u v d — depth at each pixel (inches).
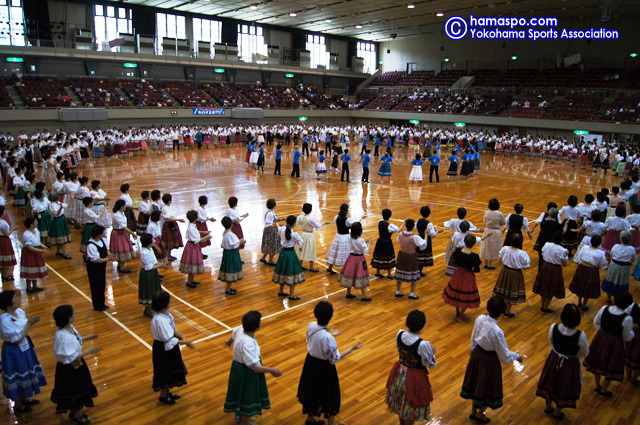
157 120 1393.9
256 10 1440.7
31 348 198.2
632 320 205.3
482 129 1535.4
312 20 1601.9
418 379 173.0
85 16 1342.3
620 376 208.4
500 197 671.8
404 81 1894.7
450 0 1226.6
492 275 376.5
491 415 198.8
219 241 441.1
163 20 1482.5
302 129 1457.9
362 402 206.2
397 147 1434.5
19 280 343.9
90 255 285.9
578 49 1509.6
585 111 1312.7
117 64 1424.7
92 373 225.5
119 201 358.6
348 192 690.2
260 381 180.7
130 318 286.4
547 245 305.7
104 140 1045.8
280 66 1710.1
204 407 201.3
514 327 284.0
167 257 386.3
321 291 334.0
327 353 176.1
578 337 187.5
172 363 199.2
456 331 275.3
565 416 199.3
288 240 310.2
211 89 1577.3
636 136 1214.9
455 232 343.9
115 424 188.4
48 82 1258.6
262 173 857.5
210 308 301.1
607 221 371.6
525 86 1525.6
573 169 1011.3
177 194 641.6
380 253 353.7
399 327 279.0
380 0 1247.5
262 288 337.4
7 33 1184.2
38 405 201.3
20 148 832.9
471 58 1772.9
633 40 1396.4
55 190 489.1
